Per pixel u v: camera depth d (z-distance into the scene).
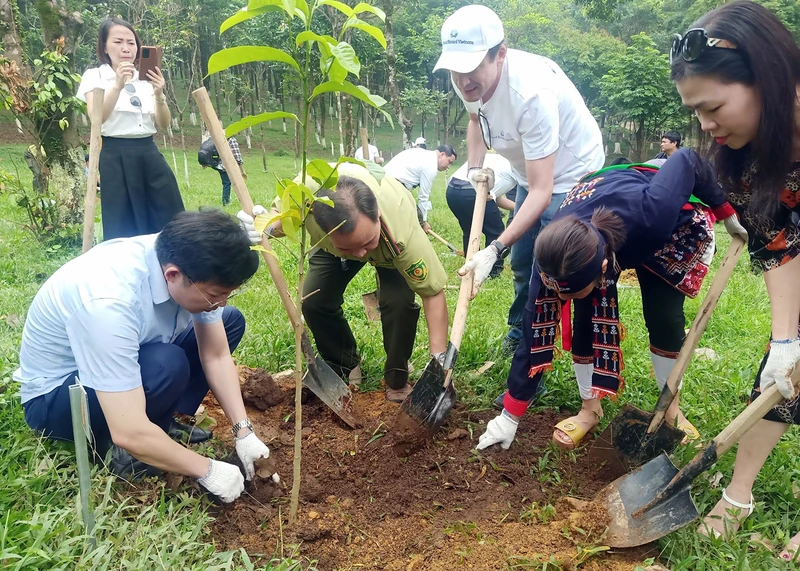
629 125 27.20
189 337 2.78
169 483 2.49
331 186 1.96
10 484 2.26
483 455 2.94
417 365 3.86
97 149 3.12
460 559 2.30
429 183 6.84
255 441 2.58
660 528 2.33
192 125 33.00
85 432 1.96
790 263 2.23
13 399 2.83
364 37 17.58
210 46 31.19
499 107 3.10
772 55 1.73
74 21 6.89
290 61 1.77
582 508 2.49
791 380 2.16
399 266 2.92
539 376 2.83
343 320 3.55
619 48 23.27
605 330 2.61
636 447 2.73
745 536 2.37
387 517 2.59
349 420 3.21
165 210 4.79
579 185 2.73
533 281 2.68
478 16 2.88
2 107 6.53
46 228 6.64
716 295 2.59
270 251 2.12
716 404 3.41
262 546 2.33
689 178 2.46
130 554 2.04
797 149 1.93
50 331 2.32
